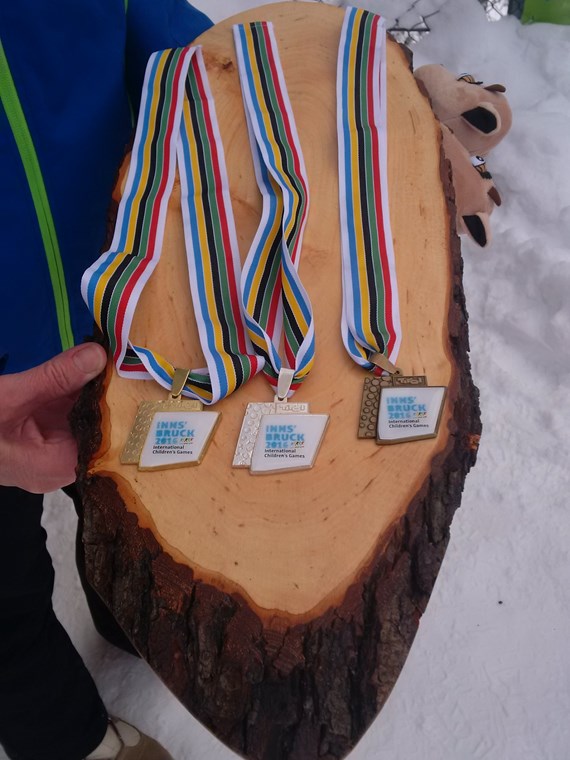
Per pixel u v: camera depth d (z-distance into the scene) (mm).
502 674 1471
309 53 1149
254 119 1083
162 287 986
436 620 1529
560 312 1760
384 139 1075
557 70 2082
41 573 1194
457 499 853
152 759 1390
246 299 955
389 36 1201
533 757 1392
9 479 964
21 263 1038
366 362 915
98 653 1552
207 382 898
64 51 992
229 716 760
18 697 1217
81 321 1222
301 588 776
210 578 781
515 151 1943
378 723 1433
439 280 989
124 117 1137
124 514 819
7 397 887
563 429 1705
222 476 846
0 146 975
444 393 892
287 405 887
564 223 1867
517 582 1564
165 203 1036
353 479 841
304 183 1046
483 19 2092
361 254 1001
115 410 888
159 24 1115
